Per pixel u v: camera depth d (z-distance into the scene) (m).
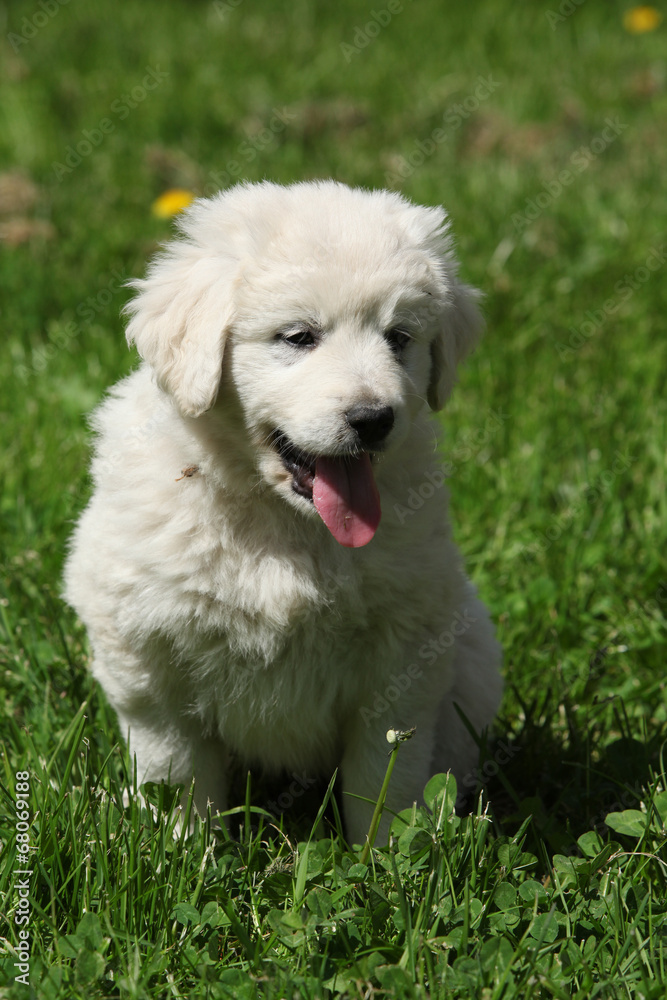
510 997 2.42
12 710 3.63
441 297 3.24
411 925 2.62
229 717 3.25
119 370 5.59
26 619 4.02
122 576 3.02
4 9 11.59
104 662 3.19
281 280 2.92
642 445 5.25
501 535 4.68
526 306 6.39
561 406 5.50
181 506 3.00
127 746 3.28
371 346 2.98
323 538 3.09
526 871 2.97
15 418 5.25
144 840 2.91
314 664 3.15
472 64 10.70
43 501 4.68
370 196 3.31
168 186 7.82
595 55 11.09
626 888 2.79
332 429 2.85
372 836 2.85
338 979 2.46
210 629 3.03
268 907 2.76
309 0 12.45
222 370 3.02
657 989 2.44
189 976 2.56
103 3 12.04
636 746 3.47
